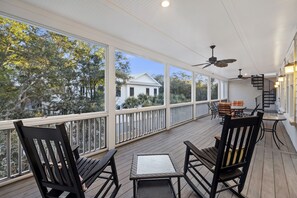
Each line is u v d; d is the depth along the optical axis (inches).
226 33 145.9
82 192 57.6
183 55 223.6
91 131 136.5
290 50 187.5
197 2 98.4
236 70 368.2
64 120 116.9
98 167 67.8
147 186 77.2
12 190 86.4
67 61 123.0
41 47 108.8
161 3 100.0
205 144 164.9
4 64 93.4
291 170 106.7
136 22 123.7
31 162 59.6
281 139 179.6
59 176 58.1
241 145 73.8
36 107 106.7
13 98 96.9
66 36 121.0
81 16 114.3
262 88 473.1
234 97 563.2
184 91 293.7
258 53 215.6
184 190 85.7
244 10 107.3
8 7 90.0
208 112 385.1
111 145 149.2
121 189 86.7
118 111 158.4
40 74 108.6
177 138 186.7
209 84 392.2
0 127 89.1
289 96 187.0
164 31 141.1
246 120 68.9
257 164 116.0
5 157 93.4
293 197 78.7
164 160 77.6
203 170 107.1
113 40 150.6
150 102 208.4
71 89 125.4
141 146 158.1
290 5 101.4
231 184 90.9
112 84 150.4
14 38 97.0
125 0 97.0
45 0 95.4
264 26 131.6
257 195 80.4
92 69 139.3
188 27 132.9
